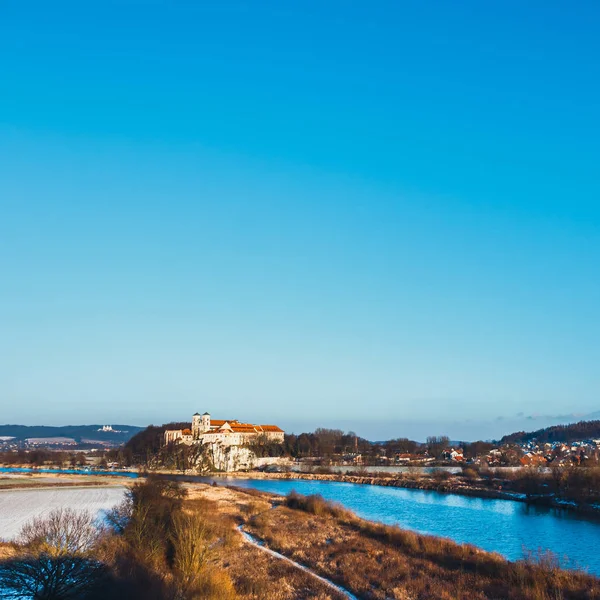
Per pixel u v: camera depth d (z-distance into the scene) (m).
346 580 72.50
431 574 75.12
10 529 92.50
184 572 62.88
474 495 183.38
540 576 70.00
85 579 49.00
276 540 95.44
